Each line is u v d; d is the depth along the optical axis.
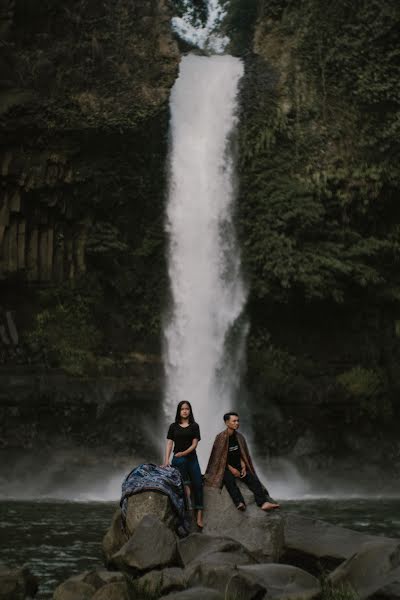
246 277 34.47
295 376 34.72
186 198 34.66
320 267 33.94
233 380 34.41
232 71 36.12
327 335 36.22
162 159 34.41
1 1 30.91
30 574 10.77
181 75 35.69
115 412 32.09
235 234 34.69
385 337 36.72
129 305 33.97
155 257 34.38
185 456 11.48
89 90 31.84
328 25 34.94
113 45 32.59
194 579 9.48
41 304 32.56
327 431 34.59
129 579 9.59
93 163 32.28
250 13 47.69
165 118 34.28
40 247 32.59
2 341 31.48
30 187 31.41
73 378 31.39
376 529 19.25
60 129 31.28
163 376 33.56
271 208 34.22
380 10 34.03
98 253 33.03
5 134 30.91
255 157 34.91
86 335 32.31
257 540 10.98
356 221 35.66
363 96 34.38
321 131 34.75
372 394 34.69
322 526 11.27
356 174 34.53
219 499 11.35
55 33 32.12
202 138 35.34
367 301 36.25
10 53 30.84
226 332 34.47
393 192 35.34
